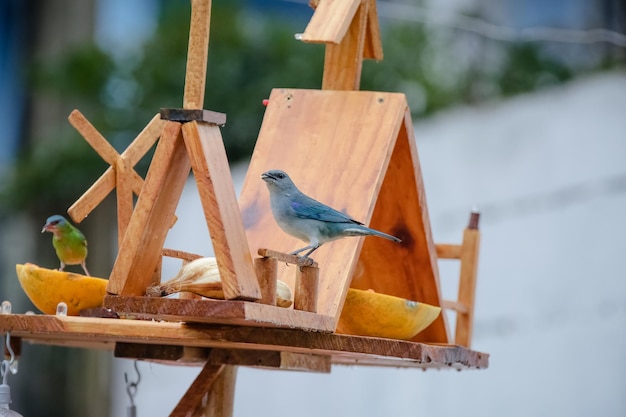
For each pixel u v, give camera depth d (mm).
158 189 6223
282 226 7164
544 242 13828
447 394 14078
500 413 13688
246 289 6059
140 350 7867
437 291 8469
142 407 16562
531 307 13750
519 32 17688
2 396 7359
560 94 14383
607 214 13398
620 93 13789
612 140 13625
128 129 20219
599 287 13258
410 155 8188
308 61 19562
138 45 21203
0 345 17234
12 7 24391
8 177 21250
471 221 9227
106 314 7641
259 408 15594
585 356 13188
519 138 14461
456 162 14992
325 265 7316
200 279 6262
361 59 8633
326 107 8211
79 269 19953
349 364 9359
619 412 12750
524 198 14117
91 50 21125
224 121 6363
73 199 20734
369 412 14555
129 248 6234
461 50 19922
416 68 19844
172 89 20266
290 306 6637
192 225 16062
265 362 7648
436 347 7457
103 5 24359
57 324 6930
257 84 19531
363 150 7871
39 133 23344
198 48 6262
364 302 7371
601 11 19828
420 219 8359
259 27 20750
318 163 7898
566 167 13883
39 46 24188
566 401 13234
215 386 7957
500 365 13852
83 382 19688
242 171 17031
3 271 21406
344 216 7156
